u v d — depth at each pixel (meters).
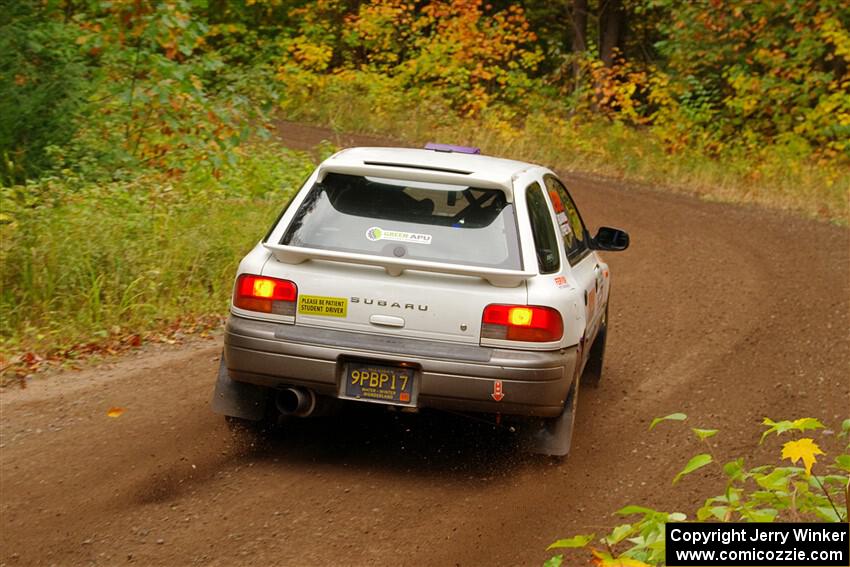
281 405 7.18
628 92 34.16
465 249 7.13
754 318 13.73
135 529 6.08
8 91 14.11
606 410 9.38
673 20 36.31
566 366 7.12
